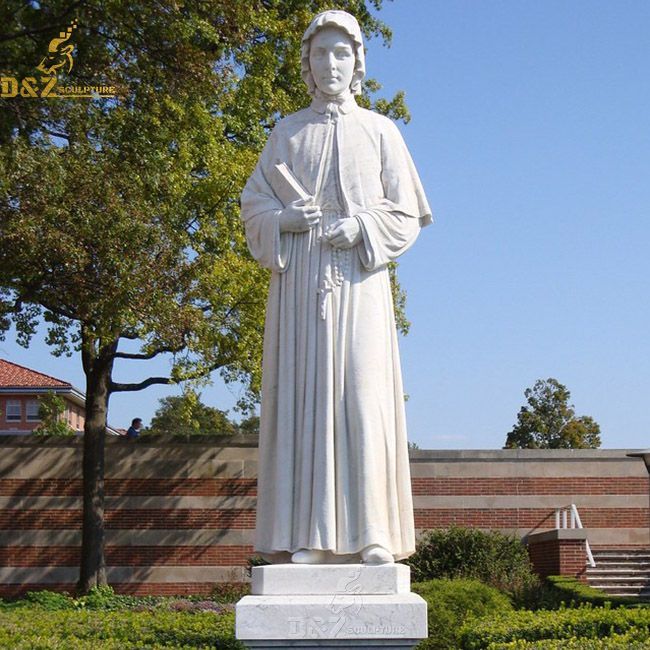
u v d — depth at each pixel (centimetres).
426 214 771
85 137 1964
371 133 758
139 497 2630
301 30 2639
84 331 2347
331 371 704
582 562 2444
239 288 2380
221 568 2605
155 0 1859
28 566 2594
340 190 740
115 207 1970
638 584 2503
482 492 2723
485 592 1627
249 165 2414
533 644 1023
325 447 691
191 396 2502
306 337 714
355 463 692
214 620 1119
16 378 5731
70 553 2605
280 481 698
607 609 1323
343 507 686
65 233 1981
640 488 2747
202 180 2386
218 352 2500
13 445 2645
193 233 2392
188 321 2236
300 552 683
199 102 2120
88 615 1190
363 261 726
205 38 2052
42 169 1836
